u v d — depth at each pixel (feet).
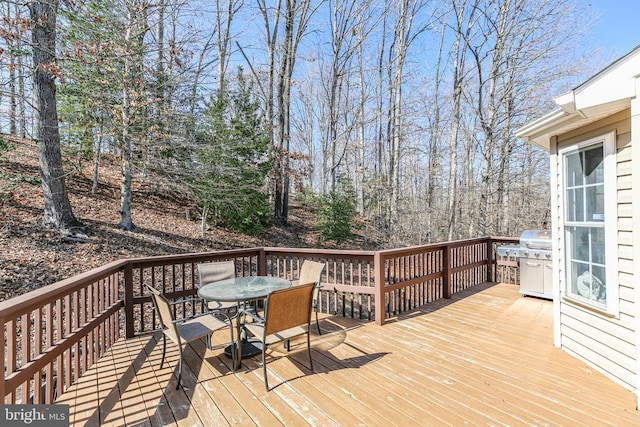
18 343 13.44
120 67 23.80
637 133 7.86
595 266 9.77
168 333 9.36
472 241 20.22
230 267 13.93
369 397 8.23
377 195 50.75
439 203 54.39
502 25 36.37
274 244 36.65
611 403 7.93
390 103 50.37
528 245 17.97
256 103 34.60
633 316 8.39
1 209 22.86
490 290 19.70
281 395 8.38
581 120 9.56
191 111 27.63
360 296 14.49
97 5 22.30
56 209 22.89
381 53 49.88
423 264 16.94
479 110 38.60
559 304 11.25
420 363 10.14
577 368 9.78
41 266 18.78
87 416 7.57
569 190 10.88
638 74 7.77
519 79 36.09
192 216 35.70
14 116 22.48
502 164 38.37
